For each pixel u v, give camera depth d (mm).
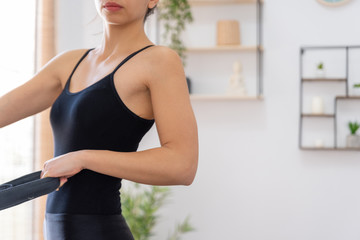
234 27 3752
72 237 896
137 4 927
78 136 915
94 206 907
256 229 3896
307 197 3852
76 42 2533
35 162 2428
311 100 3836
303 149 3758
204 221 3951
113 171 841
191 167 891
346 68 3762
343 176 3816
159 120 906
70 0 2570
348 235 3811
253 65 3881
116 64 940
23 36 2414
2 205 747
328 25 3838
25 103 1041
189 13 3590
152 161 857
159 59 918
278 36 3881
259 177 3895
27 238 2369
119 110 907
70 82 991
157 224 3982
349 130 3795
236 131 3914
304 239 3846
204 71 3922
